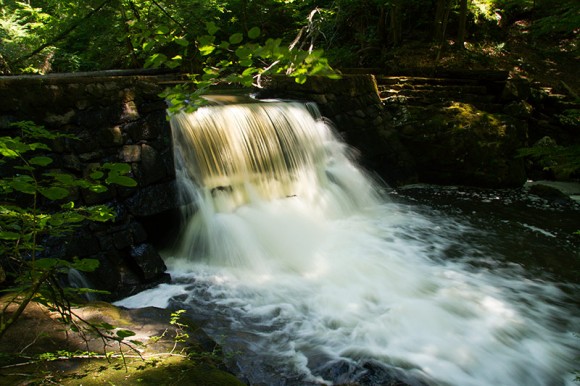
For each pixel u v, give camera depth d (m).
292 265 5.59
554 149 4.06
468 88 10.90
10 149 1.52
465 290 5.08
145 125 5.47
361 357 3.81
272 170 7.02
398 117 9.84
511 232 6.83
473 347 4.08
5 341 2.85
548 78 12.84
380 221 7.18
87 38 13.23
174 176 5.61
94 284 4.55
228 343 3.88
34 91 4.57
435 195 8.62
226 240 5.77
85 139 4.89
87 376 2.50
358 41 15.25
